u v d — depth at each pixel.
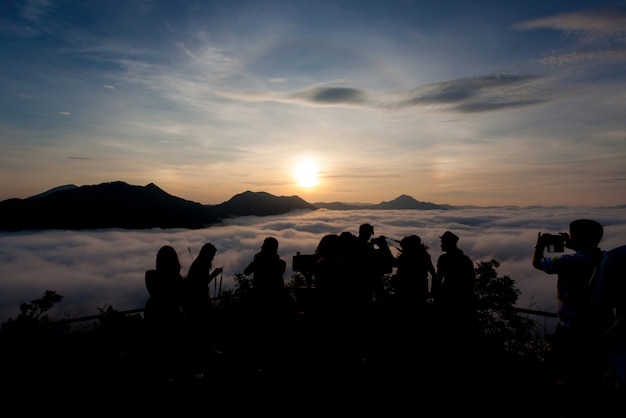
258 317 5.14
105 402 3.86
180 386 4.20
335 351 4.71
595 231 3.65
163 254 4.42
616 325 3.20
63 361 4.39
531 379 4.41
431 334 5.17
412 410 3.92
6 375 4.02
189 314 4.65
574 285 3.65
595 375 3.63
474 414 3.84
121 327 4.75
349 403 4.02
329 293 4.89
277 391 4.19
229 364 4.64
